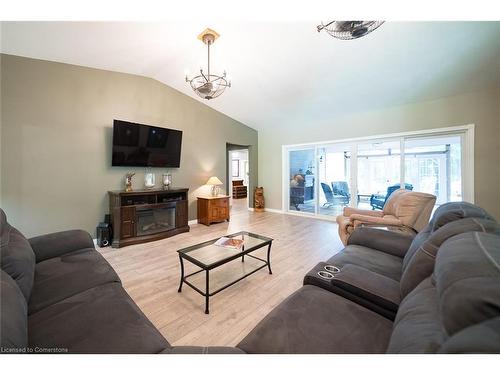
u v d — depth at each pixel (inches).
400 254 69.0
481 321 21.3
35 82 112.2
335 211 203.9
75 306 45.7
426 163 154.7
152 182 156.1
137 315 44.1
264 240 95.4
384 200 175.8
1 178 105.1
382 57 112.0
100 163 134.2
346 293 48.6
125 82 143.3
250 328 62.0
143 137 147.3
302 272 96.0
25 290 46.4
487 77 119.1
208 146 196.1
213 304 72.7
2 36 91.7
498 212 128.2
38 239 70.1
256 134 252.2
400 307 36.9
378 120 169.9
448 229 43.1
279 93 161.6
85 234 79.7
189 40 104.9
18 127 108.3
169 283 85.8
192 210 185.9
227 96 173.0
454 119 139.7
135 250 121.3
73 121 124.0
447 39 96.9
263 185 253.1
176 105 170.9
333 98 159.8
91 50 108.9
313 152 213.8
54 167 118.6
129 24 89.7
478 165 132.6
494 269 24.9
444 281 27.5
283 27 95.9
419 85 132.6
